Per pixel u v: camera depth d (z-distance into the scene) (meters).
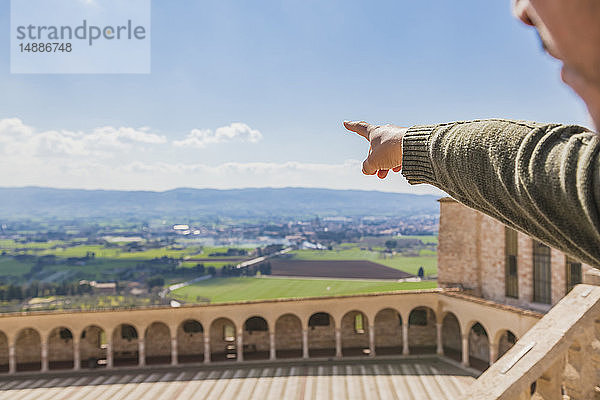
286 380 33.47
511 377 6.11
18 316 37.31
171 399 30.22
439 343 38.19
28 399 31.14
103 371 37.22
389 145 1.78
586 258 1.17
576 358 6.26
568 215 1.14
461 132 1.54
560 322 6.46
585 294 6.73
